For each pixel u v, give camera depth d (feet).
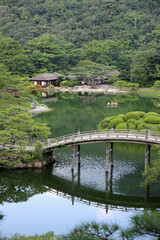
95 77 404.77
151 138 123.03
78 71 401.49
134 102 297.33
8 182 124.88
